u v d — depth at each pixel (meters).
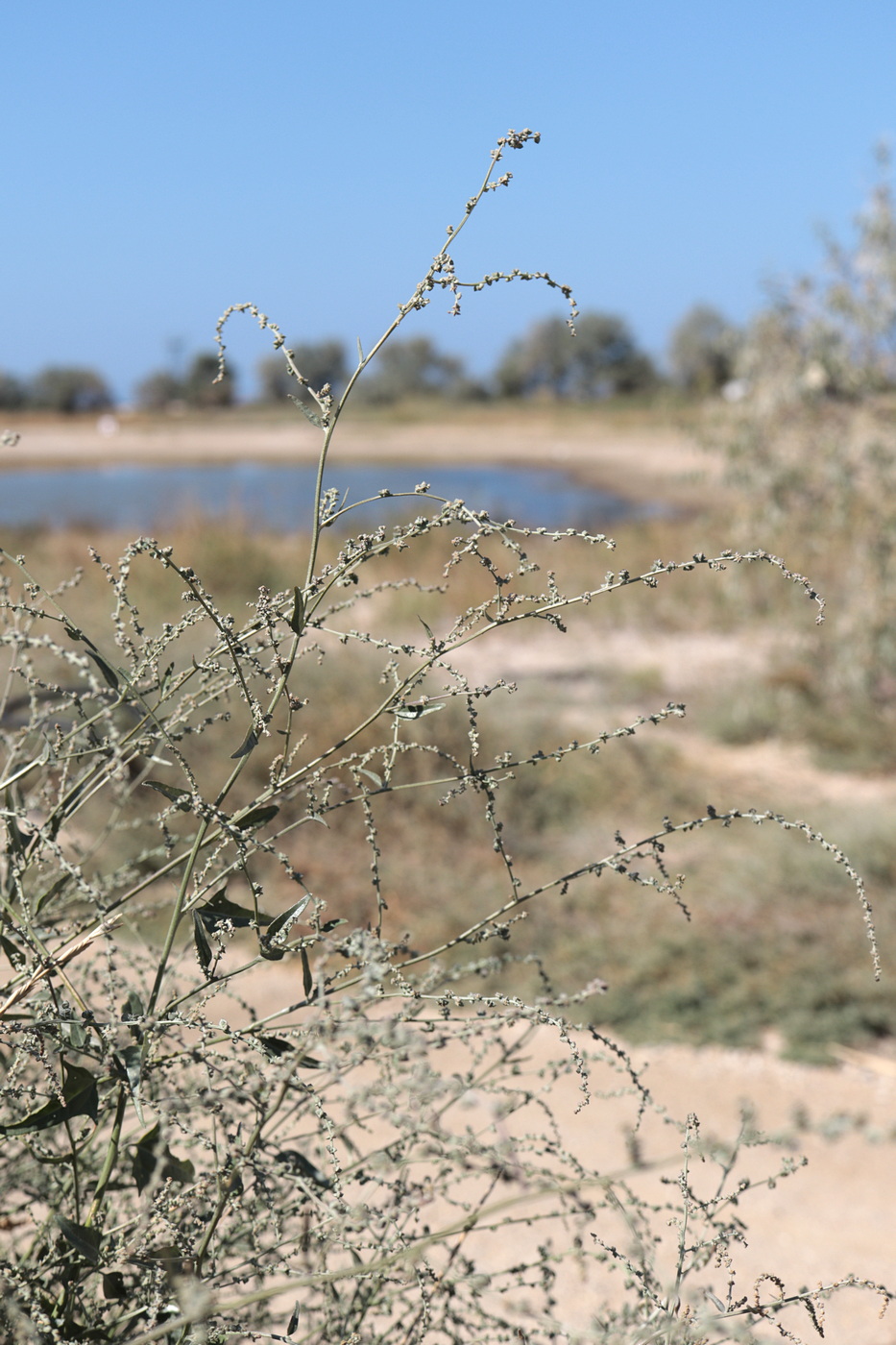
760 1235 3.40
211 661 1.28
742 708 9.50
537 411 81.19
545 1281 1.40
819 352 9.39
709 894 5.98
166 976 1.47
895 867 6.04
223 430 72.69
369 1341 1.37
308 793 1.28
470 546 1.31
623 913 5.90
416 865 6.17
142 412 88.88
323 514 1.27
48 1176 1.35
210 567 13.92
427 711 1.32
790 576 1.28
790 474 9.77
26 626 1.20
